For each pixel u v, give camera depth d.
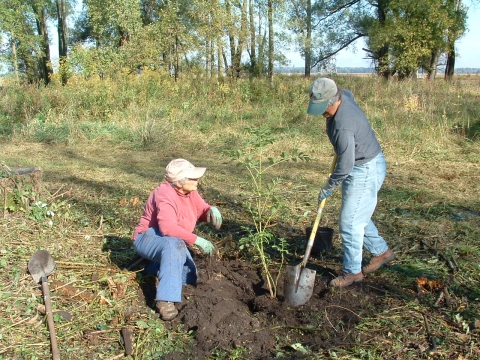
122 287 4.09
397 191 7.24
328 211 6.34
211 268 4.49
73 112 13.93
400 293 4.14
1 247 4.80
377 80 19.22
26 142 11.67
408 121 11.71
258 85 17.17
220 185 7.64
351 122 3.73
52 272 4.27
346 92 3.95
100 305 3.92
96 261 4.68
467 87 18.44
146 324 3.67
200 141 11.62
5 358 3.27
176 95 15.45
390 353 3.33
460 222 5.85
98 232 5.41
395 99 15.34
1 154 10.16
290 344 3.45
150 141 11.37
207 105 14.95
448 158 9.42
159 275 3.78
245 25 24.25
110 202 6.59
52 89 15.49
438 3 22.67
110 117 13.78
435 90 16.28
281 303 3.92
